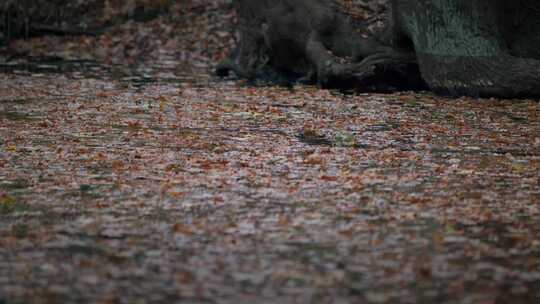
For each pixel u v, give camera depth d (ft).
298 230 33.83
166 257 30.58
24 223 35.09
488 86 70.85
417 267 29.53
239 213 36.40
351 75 78.54
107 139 53.57
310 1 84.64
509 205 37.81
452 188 40.93
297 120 61.16
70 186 41.37
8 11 113.19
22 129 57.11
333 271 29.14
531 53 72.13
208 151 49.80
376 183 41.86
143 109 66.18
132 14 115.65
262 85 83.35
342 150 50.16
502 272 29.09
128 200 38.65
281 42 86.84
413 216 35.86
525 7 70.69
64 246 31.91
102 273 28.91
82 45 109.91
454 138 54.13
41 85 80.84
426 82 75.72
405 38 79.20
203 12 114.01
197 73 92.99
